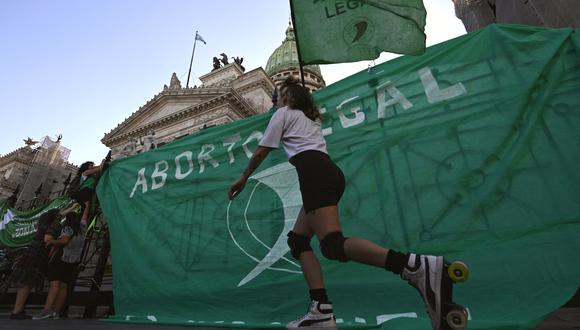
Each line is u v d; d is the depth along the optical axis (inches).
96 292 172.4
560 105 96.8
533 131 96.9
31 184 739.4
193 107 1058.7
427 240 99.0
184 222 154.3
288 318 107.7
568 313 90.0
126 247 160.7
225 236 140.6
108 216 175.5
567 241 81.0
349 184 119.3
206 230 146.7
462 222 96.1
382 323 87.4
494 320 75.8
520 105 101.3
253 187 145.3
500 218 91.7
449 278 50.3
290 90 79.1
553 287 76.5
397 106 124.8
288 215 131.0
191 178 165.5
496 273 84.8
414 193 107.3
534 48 107.2
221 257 135.9
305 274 68.1
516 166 95.2
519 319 73.5
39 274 166.6
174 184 168.6
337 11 97.2
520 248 85.4
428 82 122.5
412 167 111.7
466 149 105.0
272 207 136.4
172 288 137.5
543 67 102.7
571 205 84.5
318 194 61.1
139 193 175.6
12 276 163.0
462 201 98.7
